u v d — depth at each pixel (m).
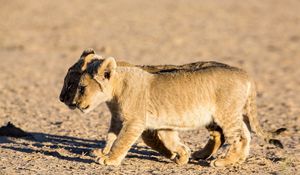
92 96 22.02
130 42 71.31
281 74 54.31
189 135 28.56
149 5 99.31
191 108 22.05
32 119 32.75
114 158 21.97
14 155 23.38
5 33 75.25
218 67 22.53
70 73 23.45
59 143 26.39
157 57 61.78
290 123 32.94
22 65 55.81
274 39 76.88
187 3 101.94
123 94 21.84
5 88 44.00
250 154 24.58
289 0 111.38
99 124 31.56
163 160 23.50
